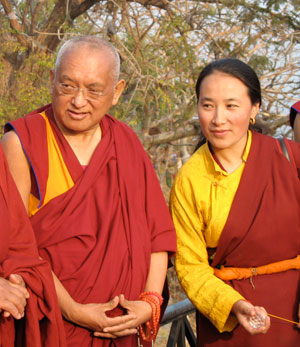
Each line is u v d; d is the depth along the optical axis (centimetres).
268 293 225
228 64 217
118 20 926
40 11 1033
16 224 183
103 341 201
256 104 227
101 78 192
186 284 223
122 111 836
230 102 215
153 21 881
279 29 907
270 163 225
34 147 197
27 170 198
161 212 218
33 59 883
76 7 955
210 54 943
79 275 191
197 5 918
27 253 184
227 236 220
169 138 916
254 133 231
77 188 198
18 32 892
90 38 198
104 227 197
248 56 947
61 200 196
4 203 179
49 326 181
